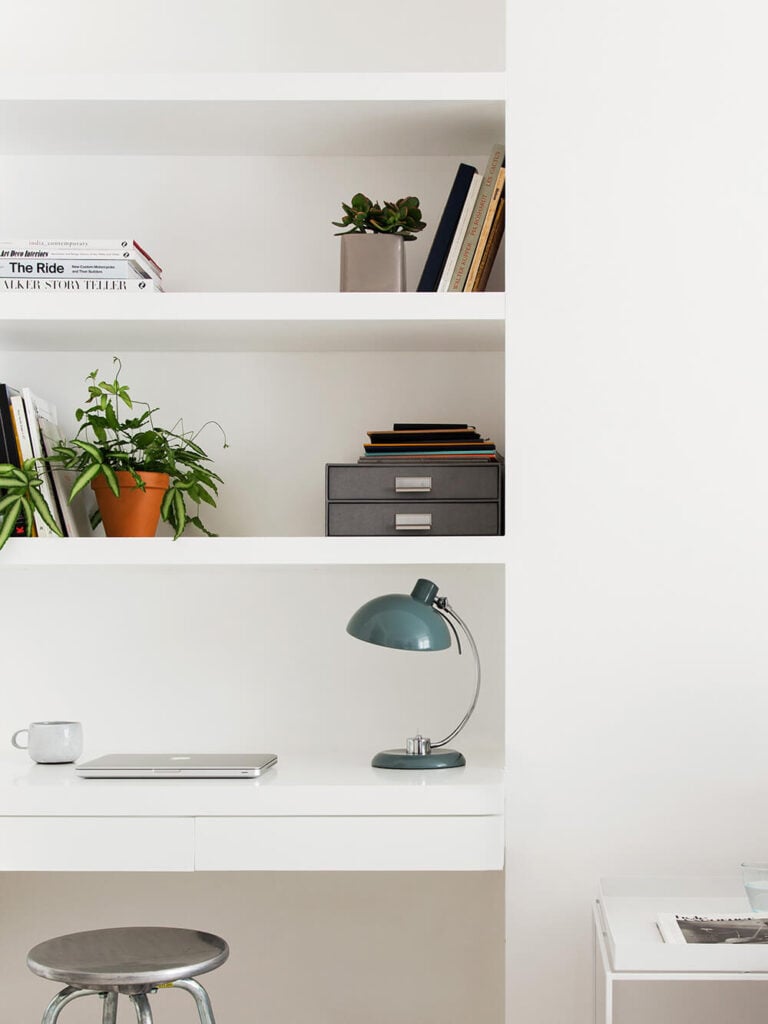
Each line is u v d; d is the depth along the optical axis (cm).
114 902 237
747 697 202
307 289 239
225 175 240
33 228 240
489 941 233
